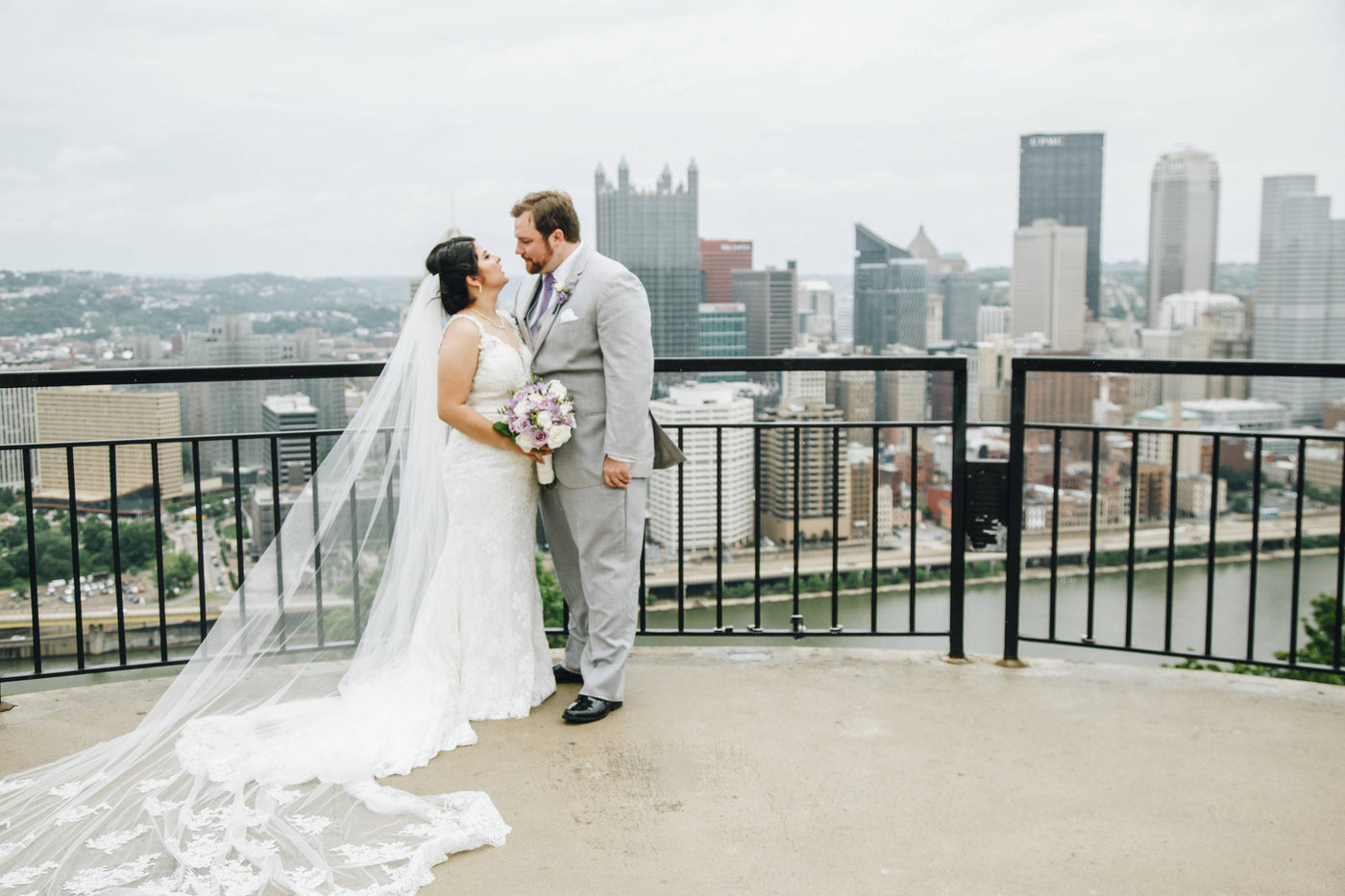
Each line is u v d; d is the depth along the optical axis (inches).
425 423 111.6
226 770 93.7
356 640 111.0
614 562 112.2
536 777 96.6
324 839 82.6
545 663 119.2
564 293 110.2
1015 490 130.8
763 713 114.3
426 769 98.2
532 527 117.2
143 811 87.9
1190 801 92.0
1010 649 133.0
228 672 107.0
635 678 126.0
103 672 122.9
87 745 106.6
